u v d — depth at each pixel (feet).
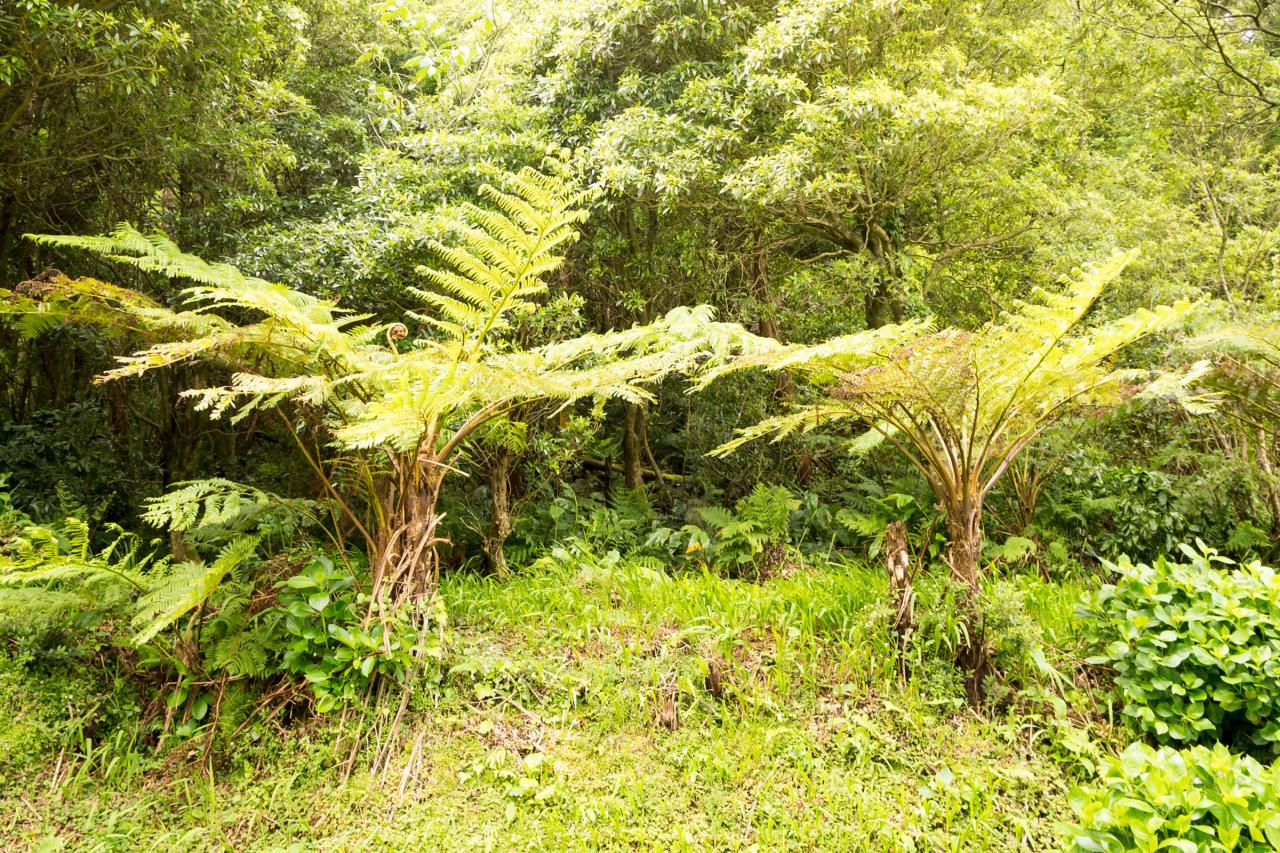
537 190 9.30
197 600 8.46
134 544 10.14
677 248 20.94
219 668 9.32
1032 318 10.16
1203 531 15.38
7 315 11.53
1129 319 9.77
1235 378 13.55
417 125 23.54
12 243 18.69
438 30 18.57
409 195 18.43
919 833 8.07
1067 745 8.93
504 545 16.60
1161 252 22.40
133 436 24.41
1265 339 13.20
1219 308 16.83
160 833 7.89
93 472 17.33
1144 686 9.32
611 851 7.84
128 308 10.54
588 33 18.79
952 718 9.77
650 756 9.18
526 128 19.80
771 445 21.99
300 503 11.27
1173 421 18.86
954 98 17.17
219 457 22.53
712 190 18.94
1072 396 10.68
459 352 10.28
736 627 11.57
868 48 18.39
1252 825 6.15
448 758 8.98
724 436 21.90
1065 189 22.22
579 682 10.07
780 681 10.11
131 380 23.04
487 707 9.75
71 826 7.86
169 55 15.62
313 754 8.83
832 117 16.30
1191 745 8.98
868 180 18.89
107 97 16.60
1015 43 20.08
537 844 7.86
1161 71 23.21
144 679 9.50
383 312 18.17
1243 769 7.25
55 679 9.14
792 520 18.29
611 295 21.47
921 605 11.02
